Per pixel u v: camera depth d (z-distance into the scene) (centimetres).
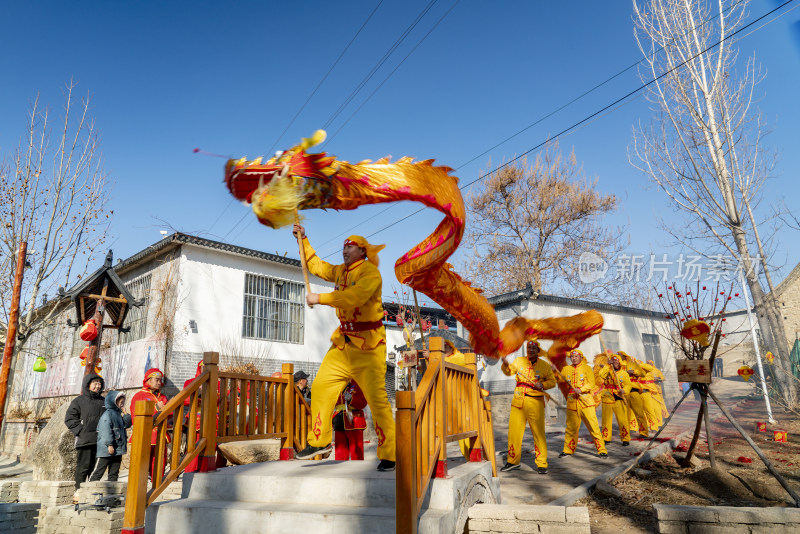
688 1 1684
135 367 1389
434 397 398
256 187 353
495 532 417
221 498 415
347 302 404
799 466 645
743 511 390
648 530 469
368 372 419
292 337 1558
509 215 2739
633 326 1919
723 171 1574
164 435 419
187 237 1377
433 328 1856
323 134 343
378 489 373
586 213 2595
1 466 1511
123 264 1520
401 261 371
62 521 602
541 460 746
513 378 1672
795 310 1984
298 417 571
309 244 461
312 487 391
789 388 1383
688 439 959
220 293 1433
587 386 875
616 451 907
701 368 671
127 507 378
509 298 1728
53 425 966
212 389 462
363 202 351
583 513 406
